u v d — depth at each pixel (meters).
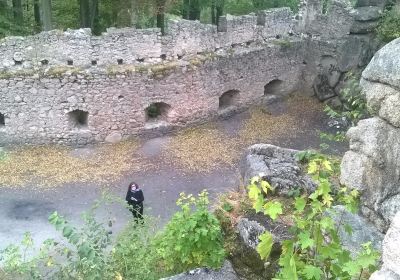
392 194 4.77
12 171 12.92
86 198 12.03
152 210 11.66
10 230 10.67
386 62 4.57
